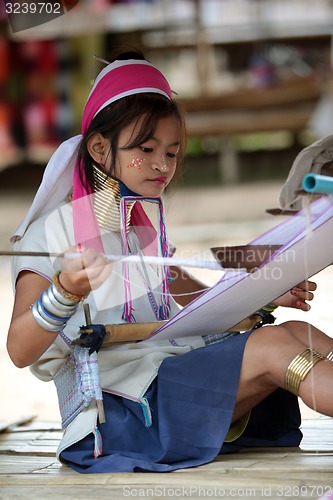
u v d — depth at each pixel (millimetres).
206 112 15594
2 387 5742
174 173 3523
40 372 3367
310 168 3639
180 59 17938
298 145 18734
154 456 3055
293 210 3291
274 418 3408
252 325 3531
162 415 3051
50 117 14914
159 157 3232
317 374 2953
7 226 11352
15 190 15188
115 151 3217
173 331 3225
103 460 3037
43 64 14641
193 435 3062
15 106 14914
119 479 2926
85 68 14633
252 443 3342
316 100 15422
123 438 3104
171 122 3240
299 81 15438
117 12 16234
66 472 3102
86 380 3064
